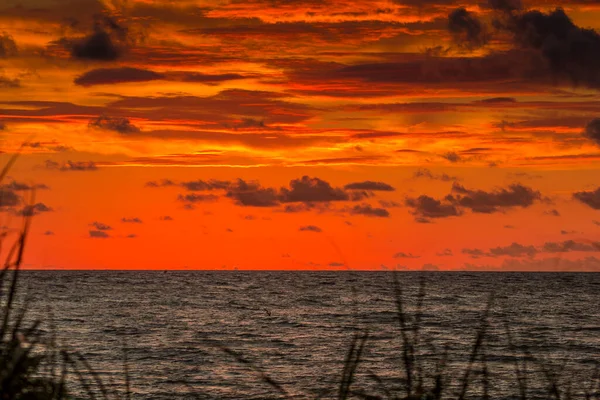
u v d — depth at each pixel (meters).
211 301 166.88
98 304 145.50
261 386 54.38
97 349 75.88
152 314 125.06
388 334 70.56
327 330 100.75
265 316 124.62
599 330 96.81
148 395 50.34
